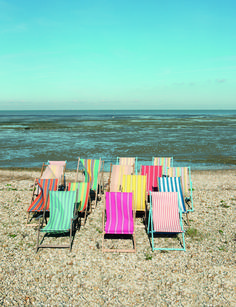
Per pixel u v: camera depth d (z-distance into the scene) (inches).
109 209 271.3
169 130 1573.6
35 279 209.6
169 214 272.5
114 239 277.0
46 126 1856.5
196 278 211.9
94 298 190.4
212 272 219.0
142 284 204.8
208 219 328.5
